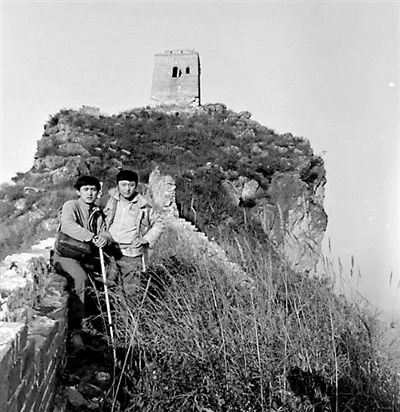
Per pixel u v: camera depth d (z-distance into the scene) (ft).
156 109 125.70
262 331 9.66
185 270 14.88
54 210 59.72
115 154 80.59
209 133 100.37
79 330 11.71
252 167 83.66
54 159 75.56
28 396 6.95
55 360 9.37
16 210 62.85
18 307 8.71
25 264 10.98
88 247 13.14
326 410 8.30
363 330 9.70
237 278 12.75
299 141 99.76
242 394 8.41
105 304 12.82
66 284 11.87
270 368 8.87
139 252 14.89
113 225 14.89
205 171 75.41
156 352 9.86
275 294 10.90
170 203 47.60
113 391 9.27
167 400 8.66
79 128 89.97
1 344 5.85
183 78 138.92
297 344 9.37
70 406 9.20
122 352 10.59
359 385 8.60
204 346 9.59
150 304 11.73
